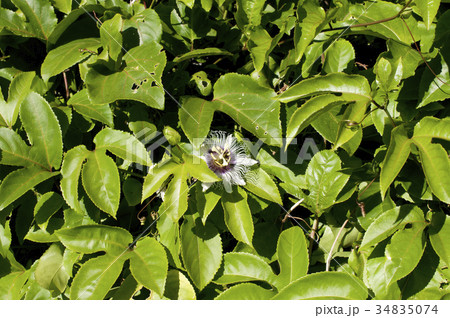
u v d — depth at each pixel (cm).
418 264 99
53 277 101
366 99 94
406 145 93
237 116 99
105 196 97
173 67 106
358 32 100
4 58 108
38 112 100
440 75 97
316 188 101
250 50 101
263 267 100
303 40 99
